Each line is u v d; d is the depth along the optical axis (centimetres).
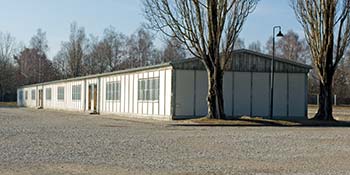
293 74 3938
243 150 1731
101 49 10250
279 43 9881
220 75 3400
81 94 5912
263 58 3866
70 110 6319
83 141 1964
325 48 3675
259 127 3112
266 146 1875
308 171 1279
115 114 4812
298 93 3947
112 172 1215
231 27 3378
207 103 3631
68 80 6425
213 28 3347
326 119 3675
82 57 10219
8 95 10469
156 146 1814
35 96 8262
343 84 9575
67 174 1177
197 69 3669
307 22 3731
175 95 3622
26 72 10700
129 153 1591
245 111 3812
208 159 1481
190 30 3356
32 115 4681
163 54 9888
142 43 10244
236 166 1346
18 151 1603
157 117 3853
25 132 2414
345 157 1573
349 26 3656
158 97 3847
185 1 3347
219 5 3350
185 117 3638
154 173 1210
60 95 6856
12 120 3675
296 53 9631
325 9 3644
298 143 2012
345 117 4622
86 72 10200
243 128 2966
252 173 1233
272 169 1304
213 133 2481
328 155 1622
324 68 3691
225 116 3444
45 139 2038
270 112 3806
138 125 3102
